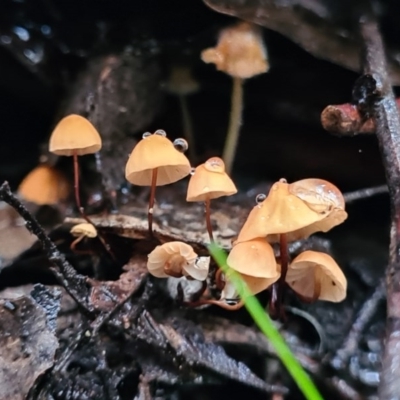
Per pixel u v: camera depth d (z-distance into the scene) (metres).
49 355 0.16
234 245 0.17
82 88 0.22
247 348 0.18
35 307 0.17
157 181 0.19
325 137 0.23
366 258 0.22
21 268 0.20
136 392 0.17
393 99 0.18
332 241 0.22
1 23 0.22
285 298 0.19
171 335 0.17
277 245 0.19
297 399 0.17
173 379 0.17
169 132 0.24
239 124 0.22
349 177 0.23
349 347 0.18
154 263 0.17
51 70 0.23
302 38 0.20
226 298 0.17
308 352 0.18
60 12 0.22
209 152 0.24
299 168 0.24
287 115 0.23
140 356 0.17
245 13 0.20
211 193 0.18
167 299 0.18
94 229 0.19
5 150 0.24
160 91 0.22
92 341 0.17
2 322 0.16
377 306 0.20
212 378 0.17
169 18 0.21
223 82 0.23
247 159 0.24
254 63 0.21
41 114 0.24
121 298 0.18
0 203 0.21
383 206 0.23
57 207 0.21
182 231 0.19
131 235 0.19
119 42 0.22
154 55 0.22
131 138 0.22
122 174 0.21
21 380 0.16
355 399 0.17
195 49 0.22
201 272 0.17
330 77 0.22
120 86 0.22
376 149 0.22
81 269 0.20
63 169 0.22
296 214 0.16
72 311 0.18
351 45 0.20
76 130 0.19
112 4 0.21
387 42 0.20
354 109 0.18
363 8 0.19
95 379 0.17
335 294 0.18
